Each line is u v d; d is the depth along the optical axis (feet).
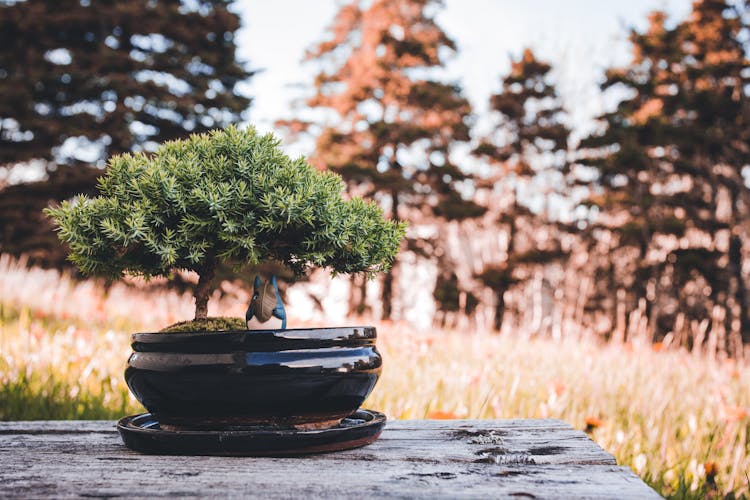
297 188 4.33
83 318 20.36
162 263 4.35
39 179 43.16
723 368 15.55
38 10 42.98
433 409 10.17
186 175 4.27
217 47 49.73
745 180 56.34
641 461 8.09
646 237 54.13
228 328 4.33
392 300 57.57
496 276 55.98
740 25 54.34
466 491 3.16
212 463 3.70
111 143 44.80
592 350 16.26
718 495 8.36
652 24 59.88
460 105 59.26
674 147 57.82
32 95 43.16
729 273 54.65
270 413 3.97
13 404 9.53
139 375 4.00
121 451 4.06
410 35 61.77
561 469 3.61
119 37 47.50
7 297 21.31
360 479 3.37
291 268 4.73
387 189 55.57
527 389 11.64
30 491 3.14
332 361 3.94
